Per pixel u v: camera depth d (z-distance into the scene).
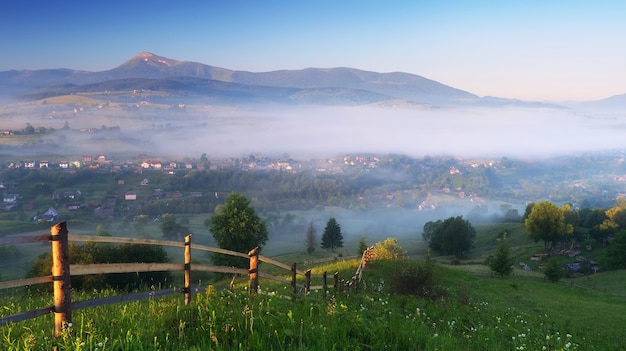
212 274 64.88
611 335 18.67
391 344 7.67
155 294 8.77
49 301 12.91
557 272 69.75
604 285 71.38
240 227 60.59
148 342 6.54
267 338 7.03
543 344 11.93
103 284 33.09
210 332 6.84
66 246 6.95
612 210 134.00
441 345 8.09
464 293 24.69
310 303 9.73
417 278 21.38
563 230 117.56
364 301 14.09
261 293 10.82
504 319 18.02
